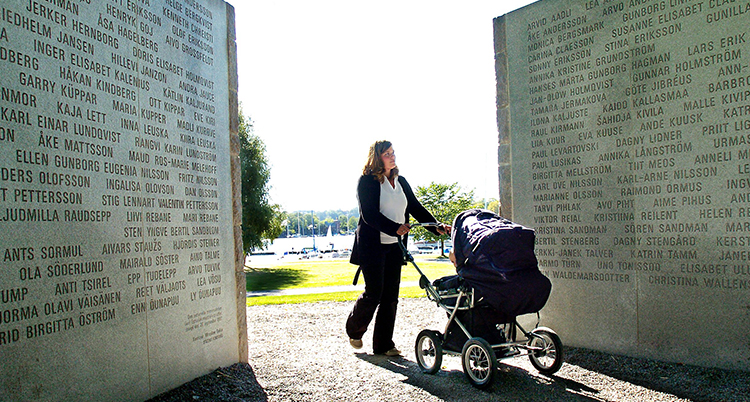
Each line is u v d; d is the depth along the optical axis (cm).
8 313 279
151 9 409
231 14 537
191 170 451
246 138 2898
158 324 396
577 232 532
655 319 479
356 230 545
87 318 330
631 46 494
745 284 429
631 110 494
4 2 285
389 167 514
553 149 551
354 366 498
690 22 458
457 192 3738
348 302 981
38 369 295
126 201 368
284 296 1127
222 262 492
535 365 456
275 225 3062
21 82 293
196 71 468
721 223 440
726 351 439
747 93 427
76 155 327
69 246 318
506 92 595
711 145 446
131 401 365
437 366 454
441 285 463
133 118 381
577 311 534
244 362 514
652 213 480
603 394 396
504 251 405
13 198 284
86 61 340
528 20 574
